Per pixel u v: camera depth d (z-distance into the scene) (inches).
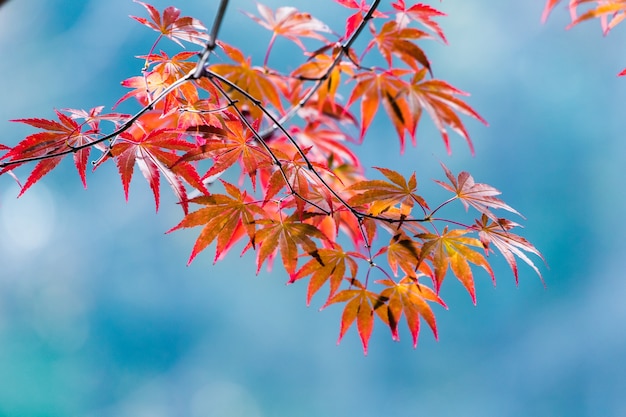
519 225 76.2
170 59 77.3
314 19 80.7
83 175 75.7
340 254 77.9
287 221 77.4
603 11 77.9
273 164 76.8
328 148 85.0
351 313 78.9
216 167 76.3
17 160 75.1
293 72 82.0
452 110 81.0
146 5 77.1
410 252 77.5
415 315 78.7
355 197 77.0
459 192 76.9
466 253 77.2
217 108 77.1
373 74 81.4
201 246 76.9
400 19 79.6
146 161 75.7
